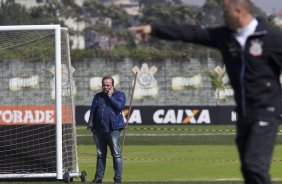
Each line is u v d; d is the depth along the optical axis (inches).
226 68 632.4
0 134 1300.4
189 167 1541.6
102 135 1180.5
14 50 1381.6
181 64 4436.5
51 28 1267.2
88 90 4379.9
